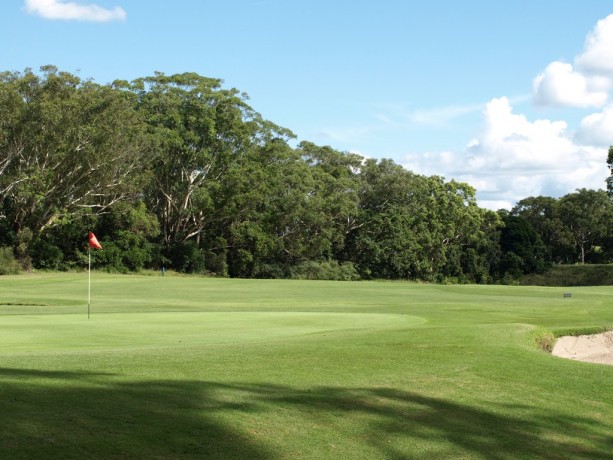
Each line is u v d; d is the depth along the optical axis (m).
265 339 14.48
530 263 96.81
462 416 7.80
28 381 7.53
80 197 63.03
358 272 83.62
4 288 42.44
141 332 16.23
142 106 69.25
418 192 85.75
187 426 6.36
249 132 71.38
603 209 108.88
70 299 33.34
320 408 7.48
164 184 71.38
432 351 11.72
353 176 86.44
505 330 15.19
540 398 8.84
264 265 77.12
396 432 6.98
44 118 53.44
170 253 73.88
